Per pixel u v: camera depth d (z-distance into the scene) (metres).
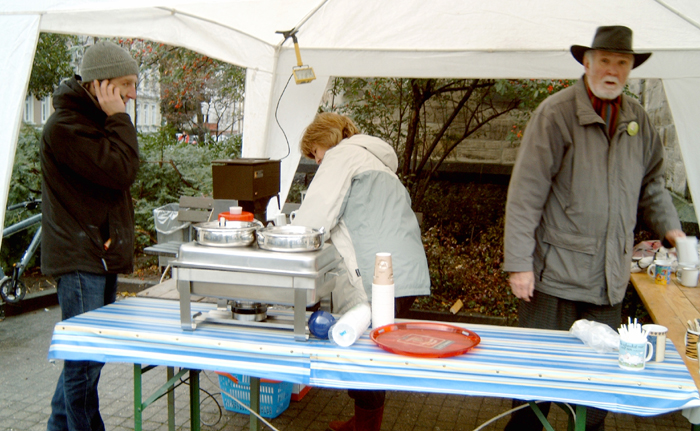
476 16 4.02
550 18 3.91
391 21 4.20
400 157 6.90
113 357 2.26
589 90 2.59
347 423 3.22
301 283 2.17
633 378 1.95
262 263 2.20
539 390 1.97
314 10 4.06
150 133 8.00
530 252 2.60
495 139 6.95
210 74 7.86
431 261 5.61
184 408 3.79
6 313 5.59
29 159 6.43
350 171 2.83
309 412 3.77
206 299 3.91
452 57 4.46
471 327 2.47
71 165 2.57
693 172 4.11
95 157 2.57
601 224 2.57
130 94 2.77
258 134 4.93
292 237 2.23
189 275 2.26
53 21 3.31
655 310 3.10
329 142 3.08
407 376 2.04
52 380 4.21
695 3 3.46
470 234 6.77
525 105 5.96
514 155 6.92
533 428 2.74
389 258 2.42
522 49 4.32
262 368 2.15
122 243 2.81
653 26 3.80
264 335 2.28
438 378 2.03
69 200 2.66
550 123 2.58
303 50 4.74
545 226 2.69
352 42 4.52
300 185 7.46
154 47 7.45
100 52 2.63
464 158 7.06
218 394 3.99
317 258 2.19
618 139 2.58
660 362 2.12
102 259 2.73
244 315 2.39
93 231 2.70
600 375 1.96
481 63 4.44
